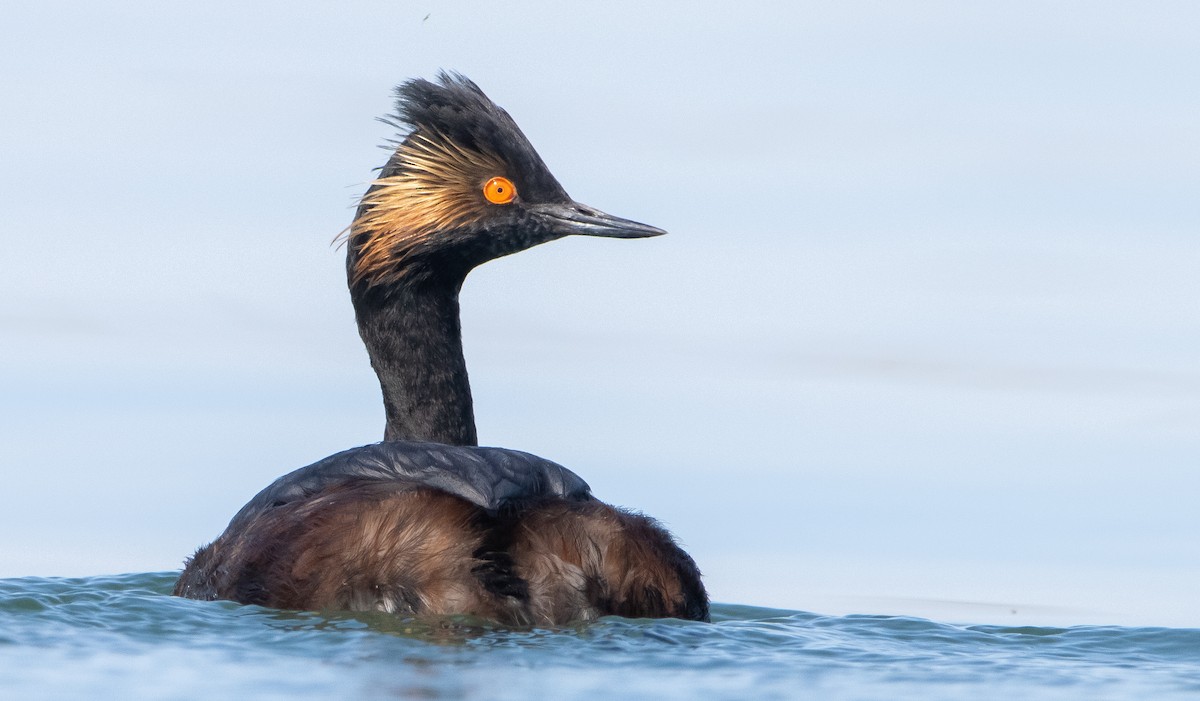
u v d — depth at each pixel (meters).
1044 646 15.26
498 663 12.70
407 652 12.95
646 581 13.90
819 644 14.53
